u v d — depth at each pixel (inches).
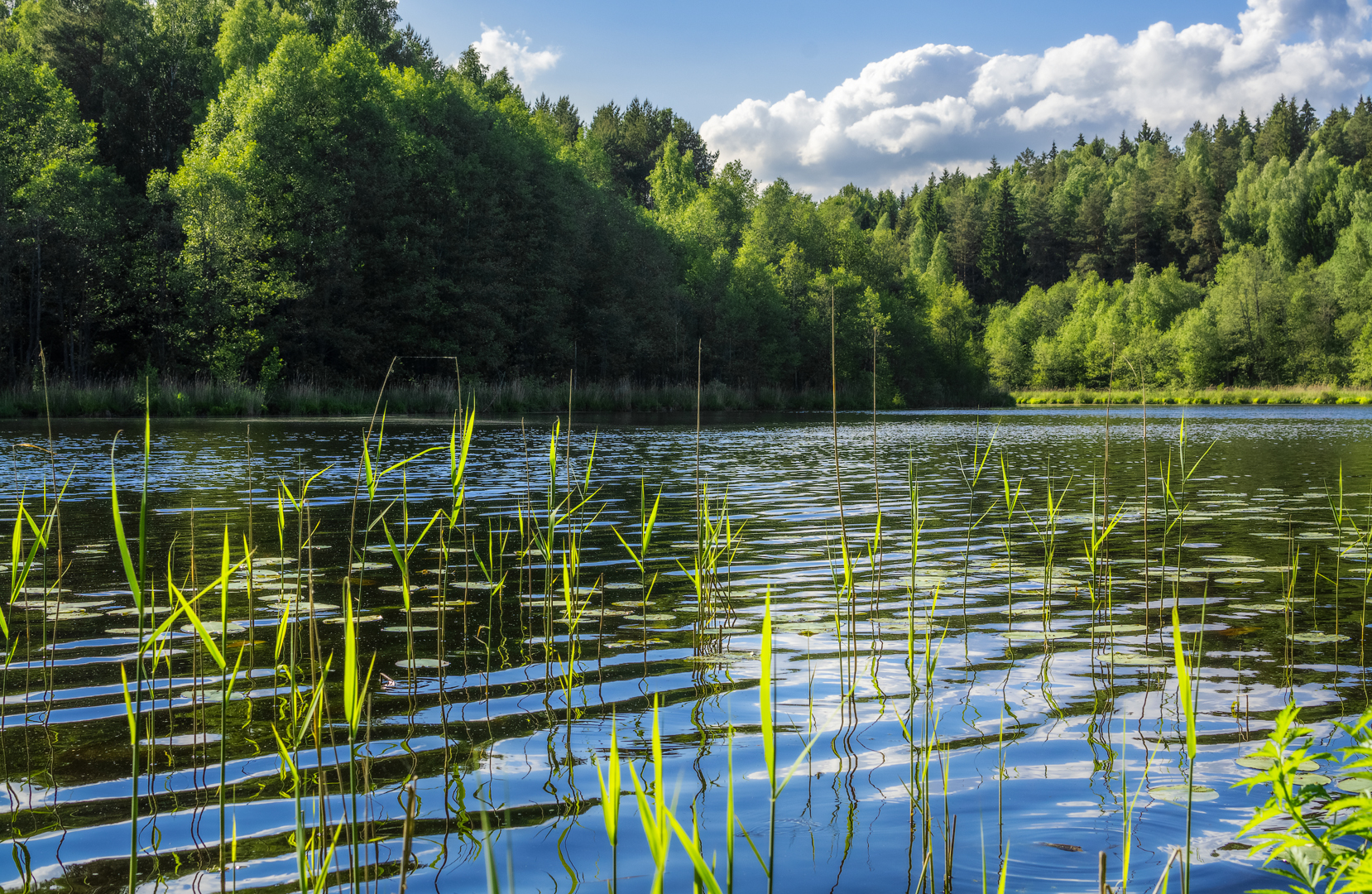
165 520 319.6
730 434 927.0
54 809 102.6
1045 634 180.2
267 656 162.6
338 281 1401.3
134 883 80.4
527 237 1749.5
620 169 3464.6
